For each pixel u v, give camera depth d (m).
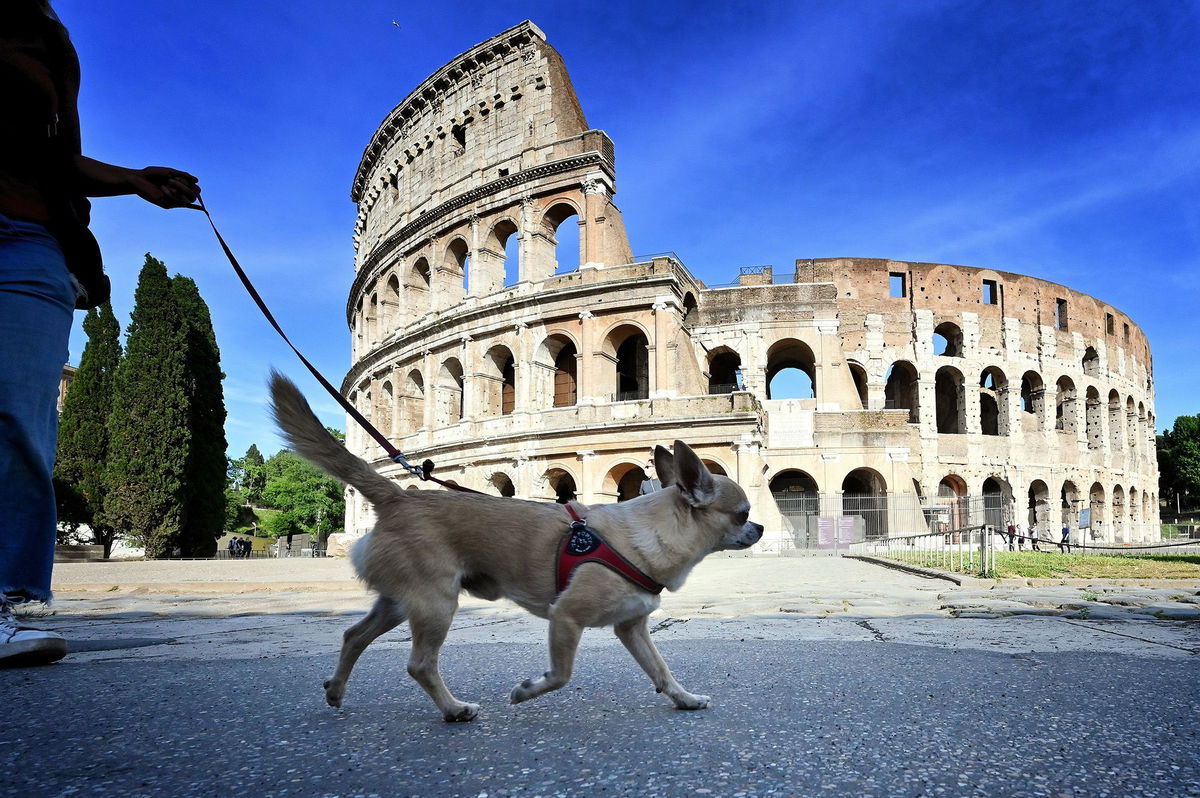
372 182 58.12
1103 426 60.16
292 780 2.76
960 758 3.00
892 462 43.31
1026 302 56.72
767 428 44.22
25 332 4.95
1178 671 5.11
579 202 41.22
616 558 3.88
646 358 45.34
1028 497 55.66
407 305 49.19
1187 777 2.78
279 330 4.46
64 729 3.51
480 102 46.31
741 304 45.94
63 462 43.75
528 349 41.22
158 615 11.13
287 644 7.21
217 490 46.78
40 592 5.40
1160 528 73.19
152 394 42.66
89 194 5.02
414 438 46.28
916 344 53.19
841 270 53.75
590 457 38.41
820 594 13.01
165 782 2.72
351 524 52.72
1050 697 4.22
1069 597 11.93
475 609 11.62
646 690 4.54
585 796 2.58
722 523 4.16
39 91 4.79
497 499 4.12
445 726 3.62
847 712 3.84
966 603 11.12
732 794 2.59
